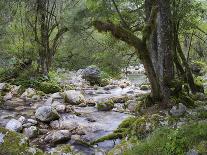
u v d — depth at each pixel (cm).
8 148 743
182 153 700
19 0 2217
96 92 2036
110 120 1245
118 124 1180
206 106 1138
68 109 1375
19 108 1434
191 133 748
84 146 948
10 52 2389
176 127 840
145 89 2164
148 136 857
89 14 2309
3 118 1257
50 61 2514
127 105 1459
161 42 1192
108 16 1611
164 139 758
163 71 1186
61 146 912
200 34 2483
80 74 3016
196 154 681
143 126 930
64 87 2145
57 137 970
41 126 1141
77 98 1575
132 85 2502
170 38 1207
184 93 1245
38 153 768
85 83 2539
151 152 739
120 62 2048
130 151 782
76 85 2370
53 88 1942
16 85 1998
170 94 1182
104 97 1808
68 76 2881
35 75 2191
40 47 2280
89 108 1480
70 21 2403
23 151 749
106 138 990
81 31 2483
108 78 2870
